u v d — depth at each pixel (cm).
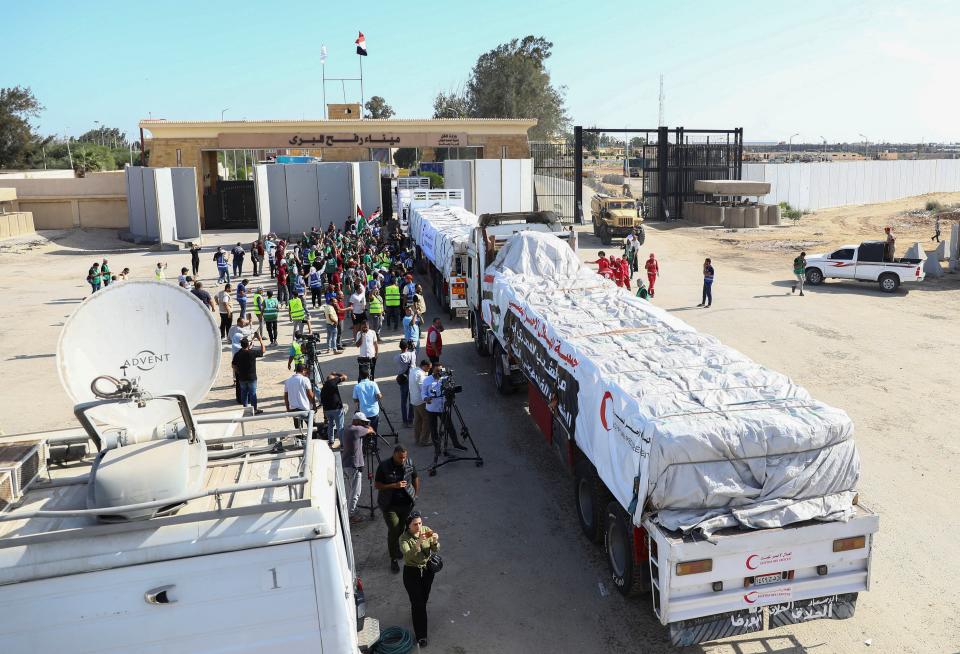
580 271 1551
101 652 469
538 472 1184
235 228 5356
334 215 4466
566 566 902
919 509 1005
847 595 704
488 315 1645
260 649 488
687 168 5112
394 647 706
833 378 1587
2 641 457
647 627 779
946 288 2605
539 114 10044
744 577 672
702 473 678
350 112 6231
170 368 589
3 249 4044
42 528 484
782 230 4475
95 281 2680
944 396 1458
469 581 873
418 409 1277
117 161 10400
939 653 718
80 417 514
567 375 973
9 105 8362
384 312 2219
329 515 498
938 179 6950
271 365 1845
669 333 1024
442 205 3341
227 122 5062
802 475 690
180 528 476
